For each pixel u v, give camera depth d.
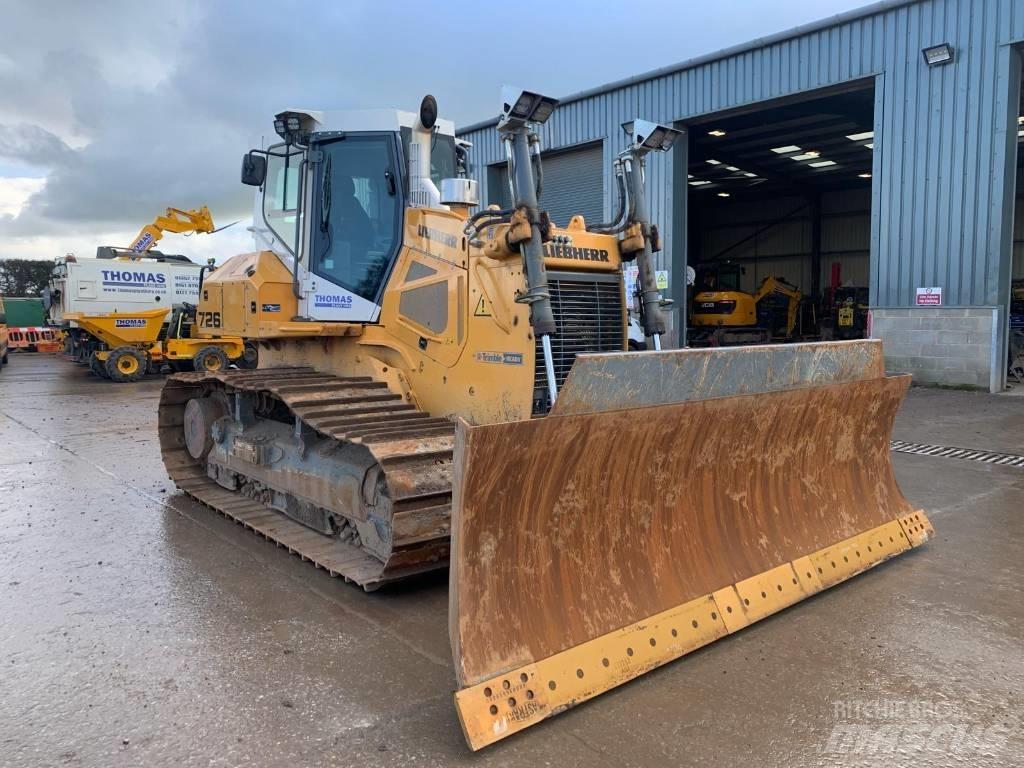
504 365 4.16
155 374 18.58
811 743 2.75
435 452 3.99
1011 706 3.01
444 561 4.14
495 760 2.65
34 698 3.09
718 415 3.71
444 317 4.61
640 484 3.52
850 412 4.55
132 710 2.99
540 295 3.69
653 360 3.38
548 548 3.19
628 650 3.19
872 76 12.57
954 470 7.09
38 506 6.12
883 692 3.12
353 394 4.80
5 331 23.16
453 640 2.90
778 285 22.67
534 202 3.77
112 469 7.55
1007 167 11.52
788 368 4.05
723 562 3.79
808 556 4.16
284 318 5.67
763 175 22.80
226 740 2.78
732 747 2.73
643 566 3.49
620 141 15.78
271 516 5.54
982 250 11.73
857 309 21.28
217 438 6.25
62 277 19.91
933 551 4.88
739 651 3.49
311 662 3.39
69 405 12.80
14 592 4.25
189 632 3.72
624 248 4.45
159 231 19.72
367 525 4.42
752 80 13.84
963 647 3.52
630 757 2.67
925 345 12.45
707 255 28.52
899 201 12.52
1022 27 11.05
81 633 3.71
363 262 5.23
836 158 20.94
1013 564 4.63
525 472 3.02
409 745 2.75
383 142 5.17
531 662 2.94
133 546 5.08
